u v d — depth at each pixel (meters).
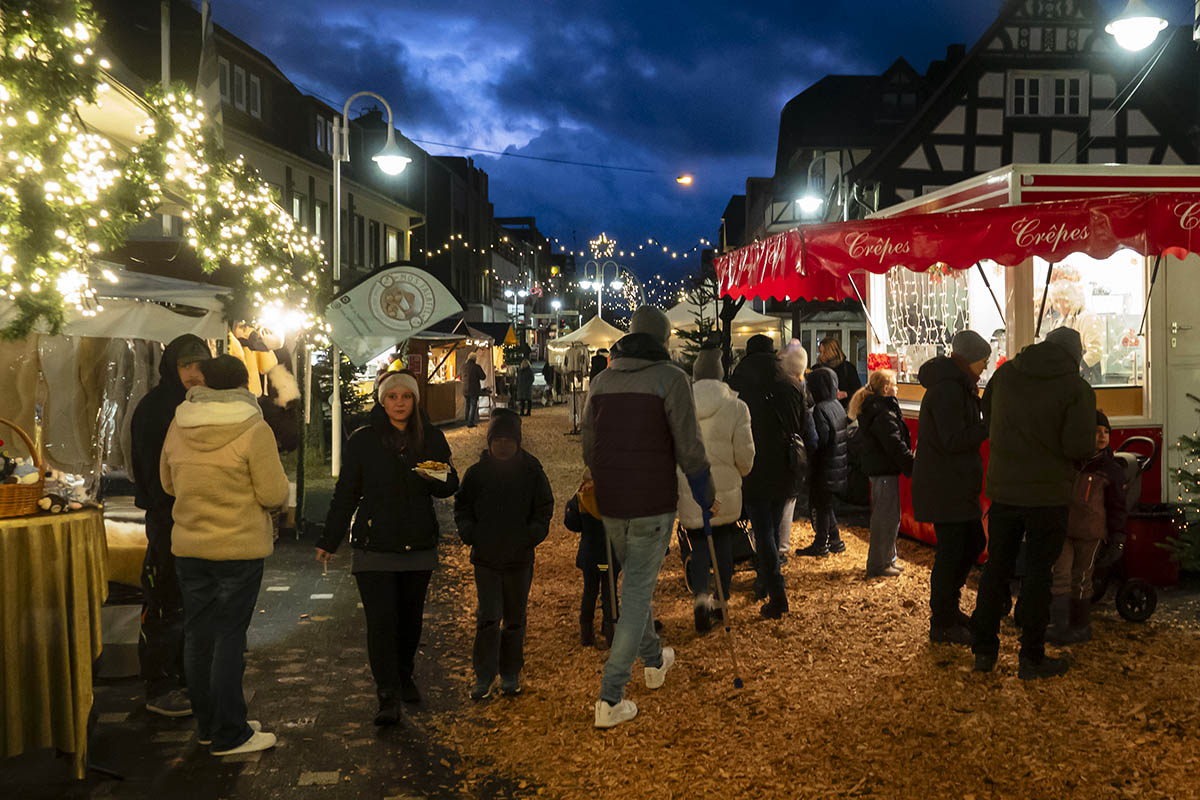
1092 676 5.29
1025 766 4.21
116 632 5.58
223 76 26.06
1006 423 5.29
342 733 4.78
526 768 4.36
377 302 10.58
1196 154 27.53
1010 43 27.45
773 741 4.56
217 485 4.39
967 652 5.77
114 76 6.20
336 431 12.79
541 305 71.88
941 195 8.99
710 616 6.39
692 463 4.86
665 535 4.89
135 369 7.67
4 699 4.05
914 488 6.06
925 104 27.61
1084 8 27.31
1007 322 7.95
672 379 4.84
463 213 56.78
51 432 7.29
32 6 4.66
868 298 10.36
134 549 6.03
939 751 4.39
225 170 8.31
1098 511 5.78
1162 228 6.25
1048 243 6.39
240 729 4.53
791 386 6.72
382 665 4.84
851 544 9.22
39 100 4.75
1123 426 7.87
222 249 8.36
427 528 4.91
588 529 6.13
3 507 4.07
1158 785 4.02
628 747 4.55
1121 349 8.09
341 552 9.18
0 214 4.61
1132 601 6.37
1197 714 4.70
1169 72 31.89
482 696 5.25
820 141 36.84
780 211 41.97
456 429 25.09
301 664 5.85
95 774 4.28
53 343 7.28
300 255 10.30
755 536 6.73
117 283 7.15
